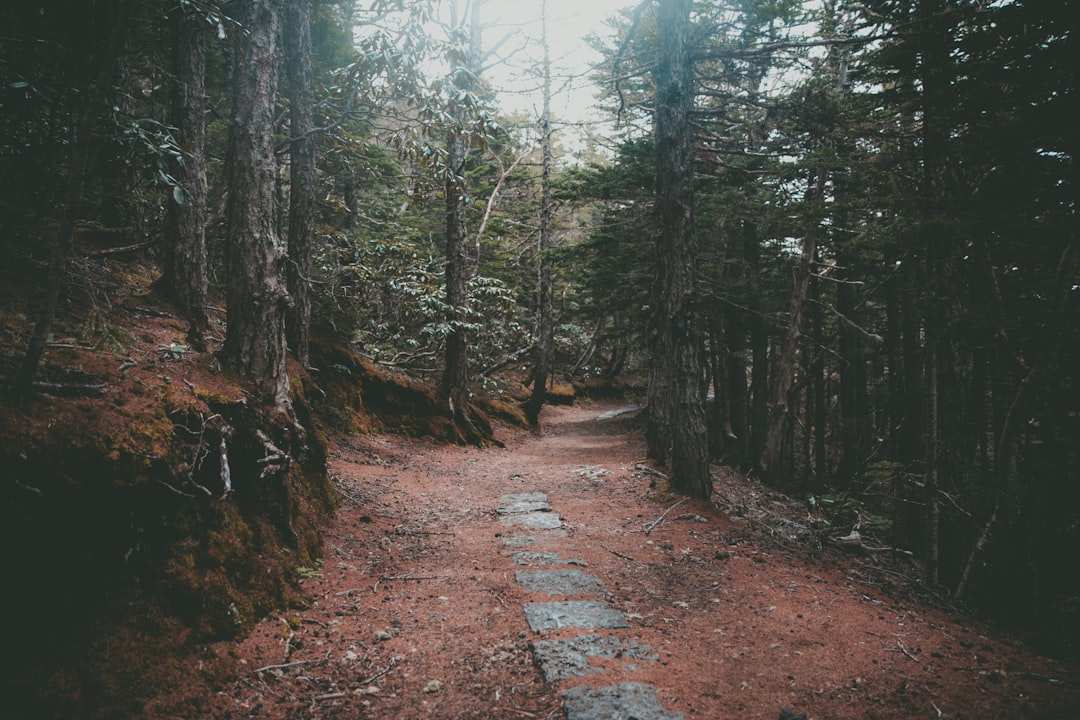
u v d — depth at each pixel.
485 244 20.50
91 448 3.01
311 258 10.34
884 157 8.32
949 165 7.38
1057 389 8.41
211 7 4.52
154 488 3.31
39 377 3.29
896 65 6.81
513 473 10.94
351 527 6.14
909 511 10.71
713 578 5.50
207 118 12.37
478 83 6.62
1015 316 6.39
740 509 8.38
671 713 3.12
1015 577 7.25
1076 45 5.11
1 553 2.57
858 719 3.21
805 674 3.71
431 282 13.09
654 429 11.80
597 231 14.55
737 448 15.63
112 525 3.06
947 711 3.31
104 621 2.95
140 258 8.86
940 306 7.96
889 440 14.62
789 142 9.87
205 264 7.91
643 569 5.65
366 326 13.52
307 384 9.09
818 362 17.28
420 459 11.32
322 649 3.75
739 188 13.32
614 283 16.20
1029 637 6.35
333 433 10.23
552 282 24.77
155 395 3.74
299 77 9.62
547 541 6.46
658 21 8.59
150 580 3.26
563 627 4.20
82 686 2.68
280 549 4.57
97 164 3.89
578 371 32.91
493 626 4.23
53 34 3.57
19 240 4.99
